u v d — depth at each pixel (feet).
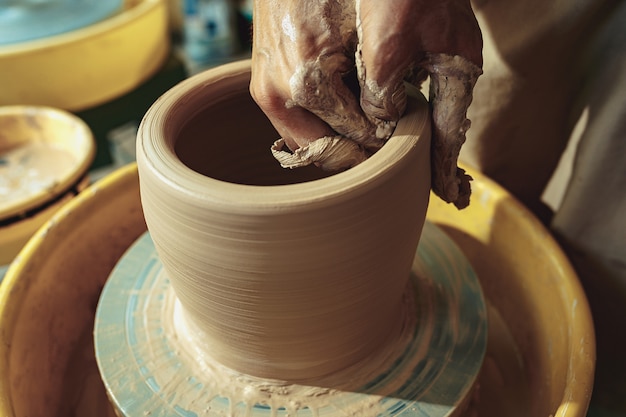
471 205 3.66
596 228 3.10
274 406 2.51
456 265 3.16
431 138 2.35
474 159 3.67
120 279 3.09
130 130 7.28
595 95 2.92
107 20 5.74
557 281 3.05
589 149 2.92
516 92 3.15
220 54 7.82
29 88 5.33
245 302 2.23
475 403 2.99
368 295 2.32
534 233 3.25
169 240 2.21
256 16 2.26
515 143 3.46
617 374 3.50
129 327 2.86
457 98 2.19
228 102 2.80
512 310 3.49
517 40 2.94
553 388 2.80
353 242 2.10
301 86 2.06
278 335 2.34
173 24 8.21
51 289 3.33
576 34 2.87
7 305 2.97
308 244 2.04
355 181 2.04
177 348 2.74
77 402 3.23
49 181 5.02
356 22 2.11
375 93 2.08
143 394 2.58
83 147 4.86
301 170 3.16
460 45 2.08
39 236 3.30
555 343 2.96
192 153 2.75
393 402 2.53
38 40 5.30
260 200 1.99
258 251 2.06
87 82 5.51
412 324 2.85
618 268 3.14
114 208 3.69
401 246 2.32
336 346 2.46
